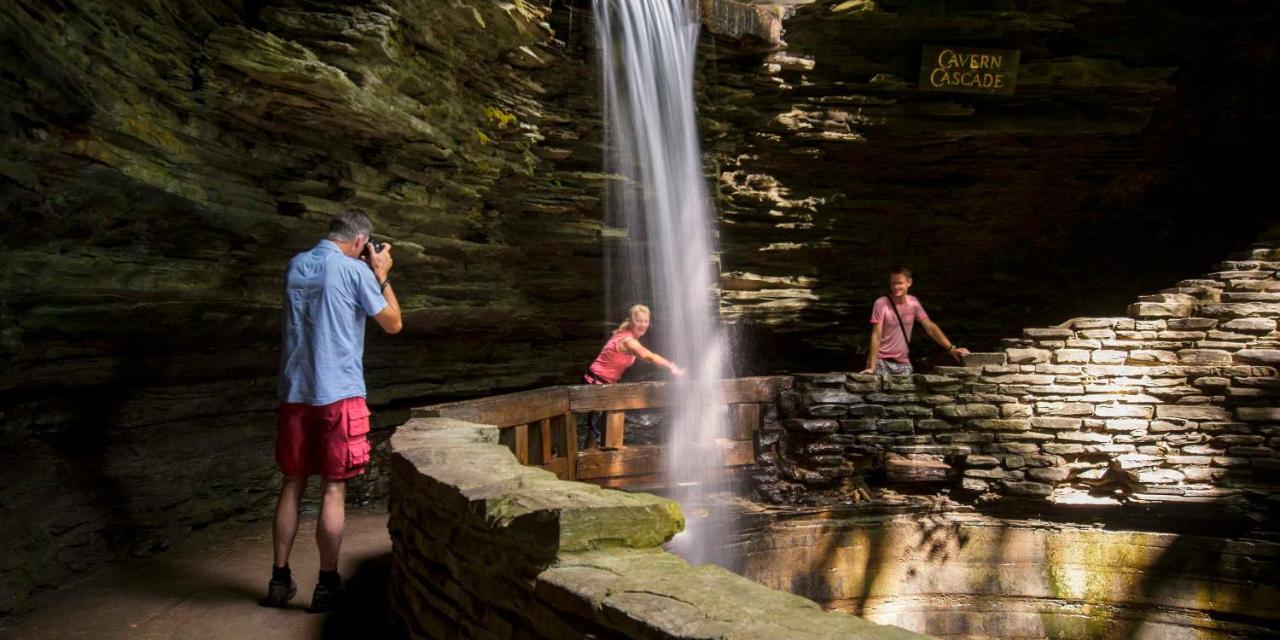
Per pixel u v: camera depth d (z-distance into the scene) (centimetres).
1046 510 772
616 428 711
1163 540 766
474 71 879
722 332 1248
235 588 447
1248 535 752
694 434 744
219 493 641
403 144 759
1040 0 1165
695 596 202
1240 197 1305
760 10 1140
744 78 1184
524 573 248
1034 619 764
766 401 772
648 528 251
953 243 1338
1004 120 1215
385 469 813
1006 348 804
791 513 745
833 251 1300
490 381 1036
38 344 479
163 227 541
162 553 541
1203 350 760
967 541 770
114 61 470
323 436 390
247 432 693
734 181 1239
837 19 1148
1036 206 1326
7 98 397
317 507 719
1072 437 759
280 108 620
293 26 625
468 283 953
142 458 581
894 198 1299
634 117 1088
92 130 456
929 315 1359
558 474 664
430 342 945
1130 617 761
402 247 799
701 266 1191
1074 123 1220
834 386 770
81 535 491
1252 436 745
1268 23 1196
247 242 624
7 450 487
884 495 782
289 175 664
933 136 1229
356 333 398
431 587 326
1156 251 1333
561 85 1038
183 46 545
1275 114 1261
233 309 623
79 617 400
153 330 562
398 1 688
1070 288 1352
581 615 214
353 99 646
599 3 1009
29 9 403
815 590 745
